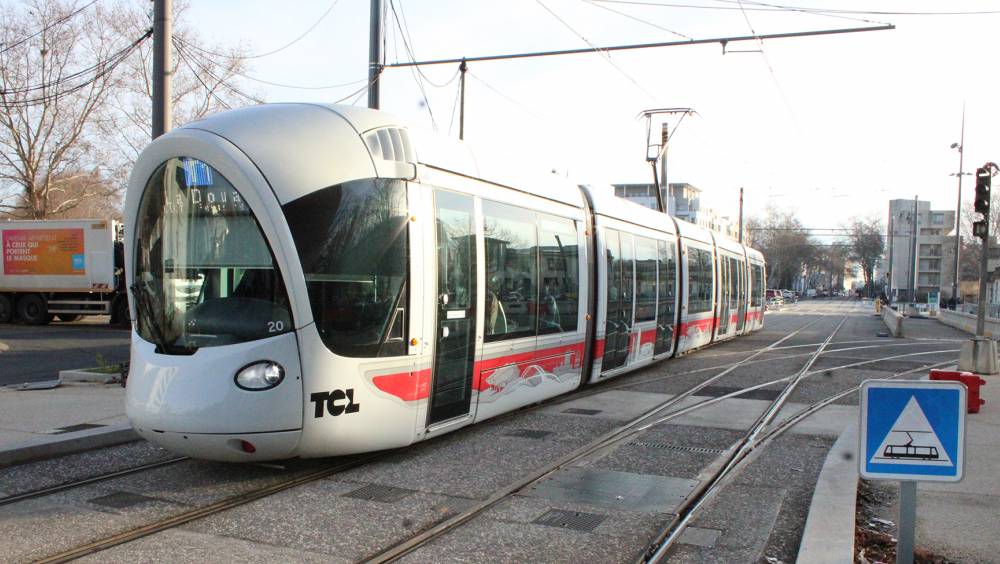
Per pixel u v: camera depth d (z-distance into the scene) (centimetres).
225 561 476
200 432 622
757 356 1842
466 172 830
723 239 2205
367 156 705
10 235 2870
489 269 862
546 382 1014
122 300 2803
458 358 800
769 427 931
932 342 2473
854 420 977
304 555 488
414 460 748
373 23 1444
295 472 697
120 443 818
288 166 659
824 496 580
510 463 739
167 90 1116
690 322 1759
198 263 668
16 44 3278
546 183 1041
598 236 1190
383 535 530
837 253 12306
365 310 682
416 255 730
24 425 850
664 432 900
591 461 755
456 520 562
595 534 536
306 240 649
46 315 2880
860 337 2717
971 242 7469
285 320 639
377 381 690
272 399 630
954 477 401
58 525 545
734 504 610
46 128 3600
